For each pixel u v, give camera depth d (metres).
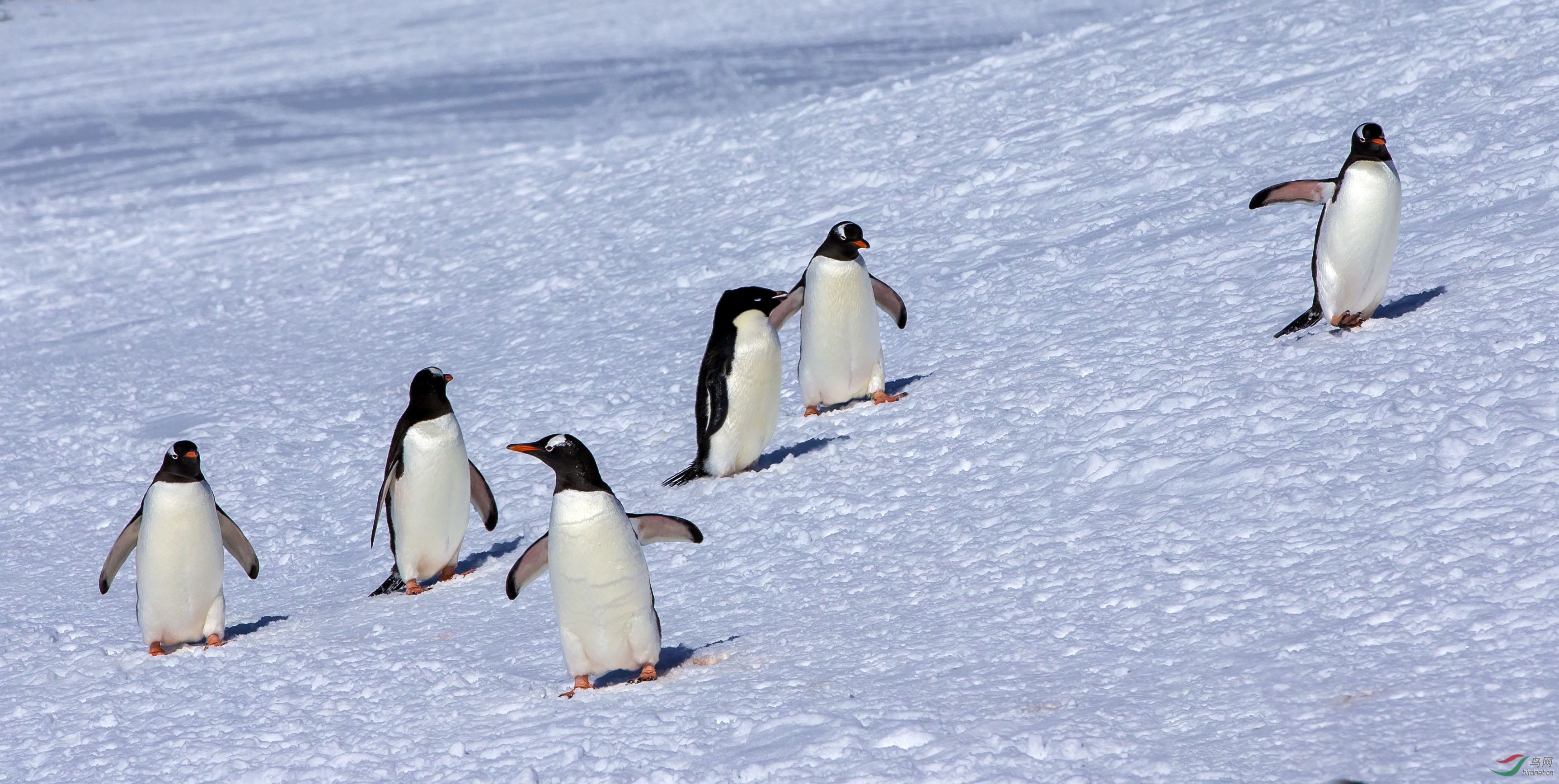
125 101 127.81
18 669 23.95
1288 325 26.36
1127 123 51.22
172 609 23.39
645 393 36.53
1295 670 14.73
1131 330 29.81
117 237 75.81
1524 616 14.56
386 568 28.00
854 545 22.38
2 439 43.09
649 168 68.12
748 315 27.11
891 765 14.45
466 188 75.25
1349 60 50.12
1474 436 19.17
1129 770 13.43
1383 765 12.53
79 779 18.53
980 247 42.16
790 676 17.66
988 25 129.12
